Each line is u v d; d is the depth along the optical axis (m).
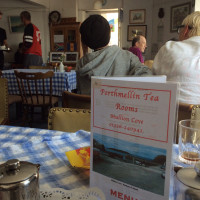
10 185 0.34
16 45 7.44
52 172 0.60
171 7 5.66
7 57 7.53
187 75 1.21
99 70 1.41
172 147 0.37
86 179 0.57
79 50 7.05
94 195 0.45
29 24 4.71
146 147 0.40
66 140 0.84
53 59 7.24
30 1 6.39
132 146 0.41
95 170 0.48
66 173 0.60
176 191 0.36
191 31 1.43
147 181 0.41
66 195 0.46
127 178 0.43
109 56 1.42
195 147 0.71
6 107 1.80
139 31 6.41
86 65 1.43
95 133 0.46
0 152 0.73
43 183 0.55
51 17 7.09
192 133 0.72
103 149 0.46
